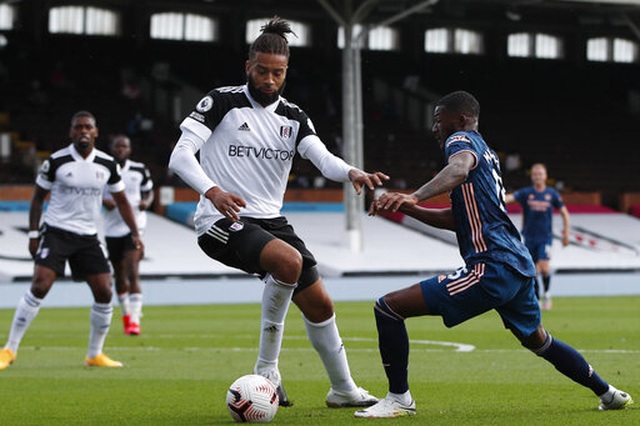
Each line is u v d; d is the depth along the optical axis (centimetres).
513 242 1881
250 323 5256
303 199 11094
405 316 1898
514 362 3130
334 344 2097
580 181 12544
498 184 1894
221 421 1934
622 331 4447
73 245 3041
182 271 8375
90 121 3006
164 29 13088
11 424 1948
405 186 11550
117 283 4488
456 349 3603
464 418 1909
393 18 9400
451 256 9794
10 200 9800
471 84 14012
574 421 1853
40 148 10806
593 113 13925
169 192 10281
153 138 11406
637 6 10462
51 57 12350
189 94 12281
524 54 14600
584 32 14712
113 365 3098
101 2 12731
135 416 2038
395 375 1927
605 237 10806
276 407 1909
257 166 2048
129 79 12506
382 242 10106
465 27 14275
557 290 8431
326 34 13812
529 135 13238
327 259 9275
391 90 13512
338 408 2114
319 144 2061
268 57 2005
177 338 4262
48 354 3538
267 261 1956
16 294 7188
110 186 3119
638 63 14875
